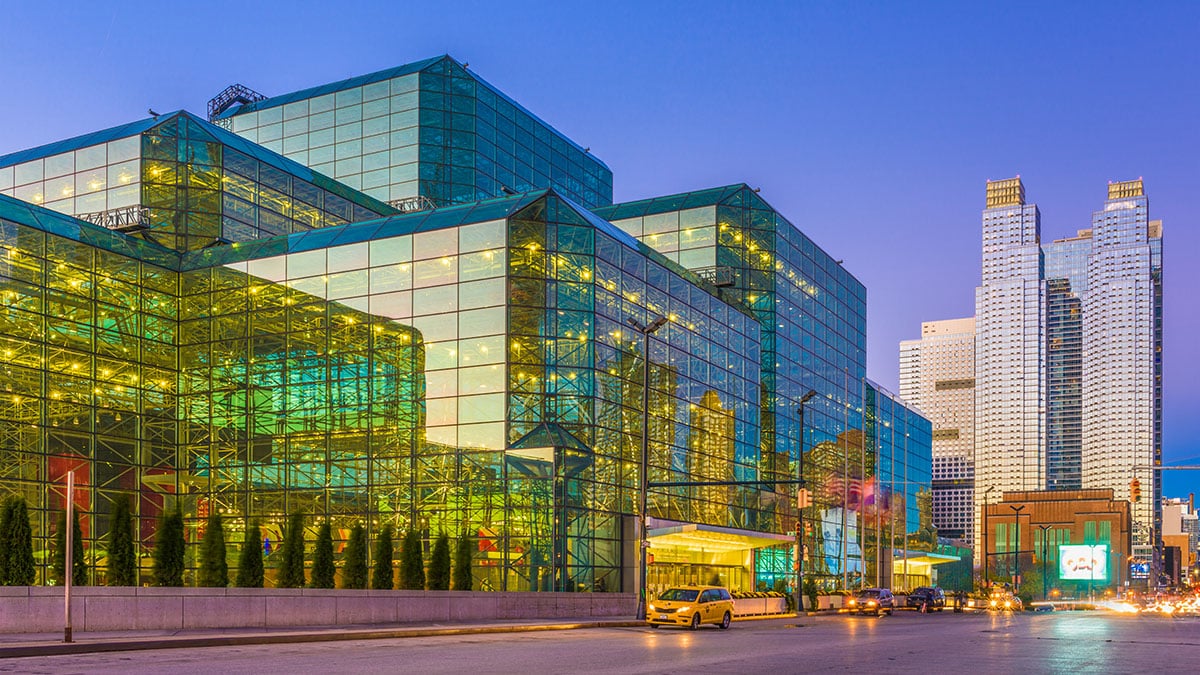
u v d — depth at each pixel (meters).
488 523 57.62
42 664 22.55
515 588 56.88
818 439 95.88
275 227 73.25
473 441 58.59
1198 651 31.61
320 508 60.88
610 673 21.42
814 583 83.00
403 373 60.62
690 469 71.31
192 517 63.69
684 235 88.00
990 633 41.91
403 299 61.38
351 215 79.44
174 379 65.31
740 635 38.25
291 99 94.50
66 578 27.19
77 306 60.00
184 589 33.84
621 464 62.81
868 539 105.31
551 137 100.81
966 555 157.38
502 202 62.78
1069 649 31.91
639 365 65.56
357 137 91.06
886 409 117.75
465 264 60.44
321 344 62.62
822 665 24.66
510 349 58.88
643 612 47.47
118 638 28.62
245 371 64.00
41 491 56.75
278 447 62.56
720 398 76.62
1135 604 142.62
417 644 30.25
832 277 102.94
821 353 98.56
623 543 61.97
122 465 61.28
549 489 57.34
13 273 56.91
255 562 40.09
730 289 86.56
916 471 127.31
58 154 71.75
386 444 60.19
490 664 23.20
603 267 62.72
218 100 99.81
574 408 59.78
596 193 107.50
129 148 69.50
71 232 60.62
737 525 77.44
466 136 89.81
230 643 29.42
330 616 38.38
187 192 68.88
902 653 29.17
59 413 58.22
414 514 58.94
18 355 56.62
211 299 65.44
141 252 64.56
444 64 90.81
